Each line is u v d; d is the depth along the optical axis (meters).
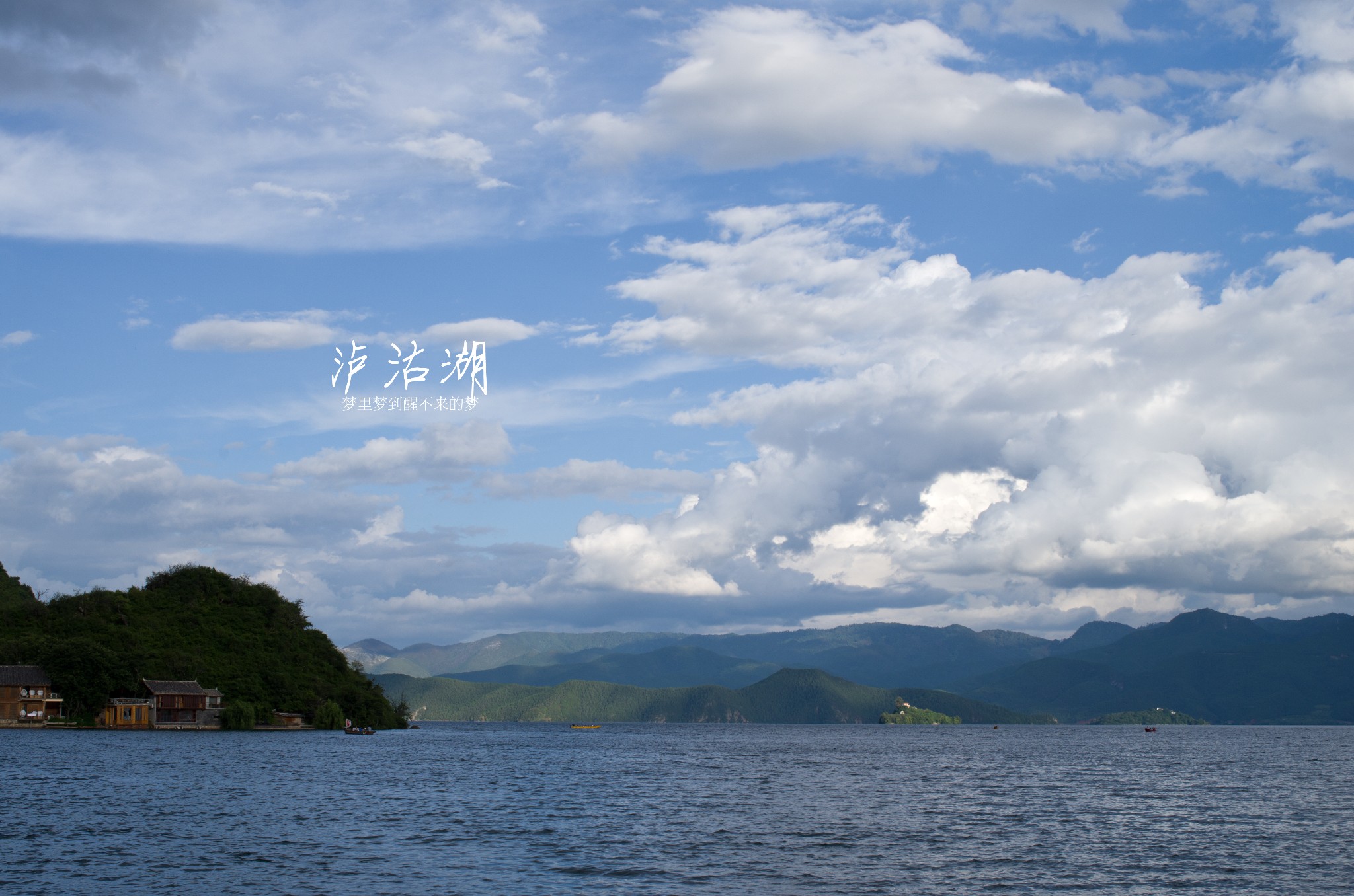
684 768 155.12
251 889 51.91
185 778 108.00
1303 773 154.88
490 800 96.31
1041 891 55.12
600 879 56.25
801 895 53.34
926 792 114.31
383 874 56.53
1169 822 85.25
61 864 57.34
